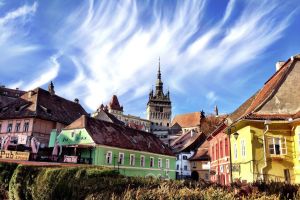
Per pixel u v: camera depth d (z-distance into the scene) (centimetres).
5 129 5206
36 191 1273
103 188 1068
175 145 7481
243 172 2212
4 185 1605
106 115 6762
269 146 2052
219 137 3281
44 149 3981
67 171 1253
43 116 5138
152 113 15025
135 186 1098
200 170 5906
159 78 15900
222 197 830
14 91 10238
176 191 888
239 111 2784
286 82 2295
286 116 2075
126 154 4453
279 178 1955
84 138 4109
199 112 12731
